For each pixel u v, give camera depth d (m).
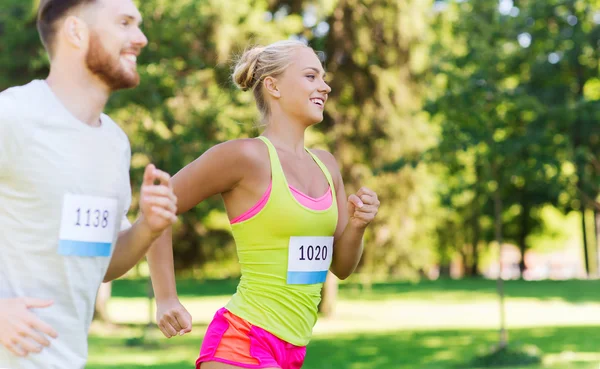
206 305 24.16
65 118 2.55
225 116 14.91
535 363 11.98
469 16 13.29
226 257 26.83
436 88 14.07
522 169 12.83
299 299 3.64
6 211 2.52
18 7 15.90
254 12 15.89
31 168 2.50
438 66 13.29
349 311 23.11
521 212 38.72
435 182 19.14
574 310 22.00
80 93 2.60
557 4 13.00
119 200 2.72
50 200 2.53
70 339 2.62
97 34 2.54
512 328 17.77
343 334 17.48
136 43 2.62
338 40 18.42
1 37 16.16
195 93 15.35
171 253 3.64
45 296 2.56
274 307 3.60
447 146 13.13
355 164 18.72
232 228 3.71
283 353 3.62
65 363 2.60
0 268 2.53
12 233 2.52
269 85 3.80
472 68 12.93
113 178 2.68
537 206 32.16
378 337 16.84
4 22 16.00
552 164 12.74
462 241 41.28
